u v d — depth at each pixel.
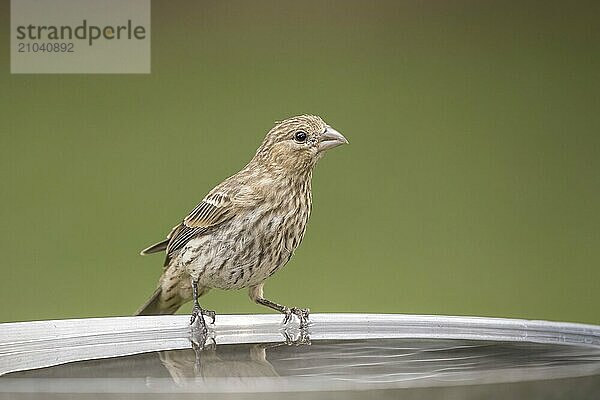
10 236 10.06
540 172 10.80
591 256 10.61
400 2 11.01
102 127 10.43
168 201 10.39
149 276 10.15
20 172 10.23
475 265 10.48
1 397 2.67
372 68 10.96
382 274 10.23
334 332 4.52
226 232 5.40
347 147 10.63
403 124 10.89
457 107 10.96
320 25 10.97
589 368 3.09
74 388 2.71
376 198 10.53
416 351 3.79
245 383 2.77
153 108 10.56
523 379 2.83
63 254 10.06
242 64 10.77
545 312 10.48
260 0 10.85
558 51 11.09
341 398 2.64
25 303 9.95
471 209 10.67
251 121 10.73
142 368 3.33
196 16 10.73
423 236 10.48
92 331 4.39
